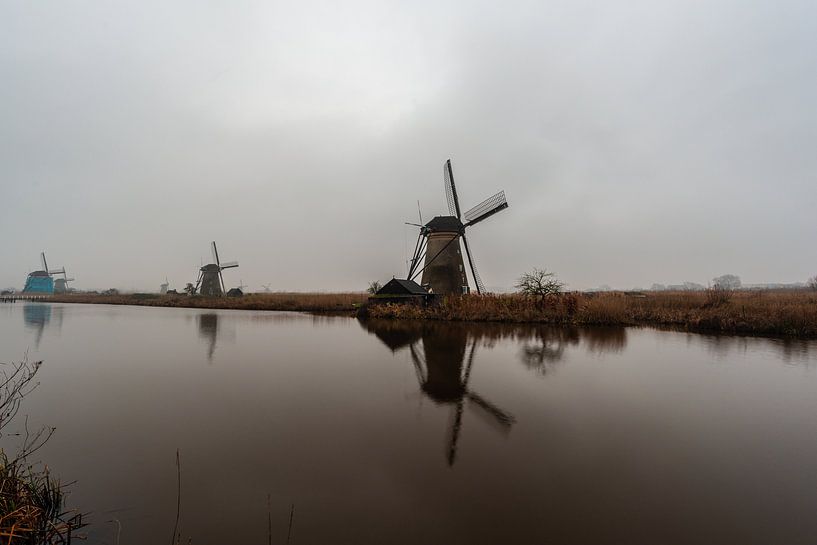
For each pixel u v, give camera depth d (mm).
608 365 9984
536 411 6562
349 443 5285
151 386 8188
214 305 41312
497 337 14984
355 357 11211
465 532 3412
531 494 4023
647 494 4039
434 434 5598
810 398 7277
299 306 35812
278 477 4375
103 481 4289
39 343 14273
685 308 20938
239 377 8945
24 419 6285
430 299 27172
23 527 3133
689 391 7691
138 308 39688
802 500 3943
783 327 15336
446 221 30969
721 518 3629
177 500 3920
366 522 3549
